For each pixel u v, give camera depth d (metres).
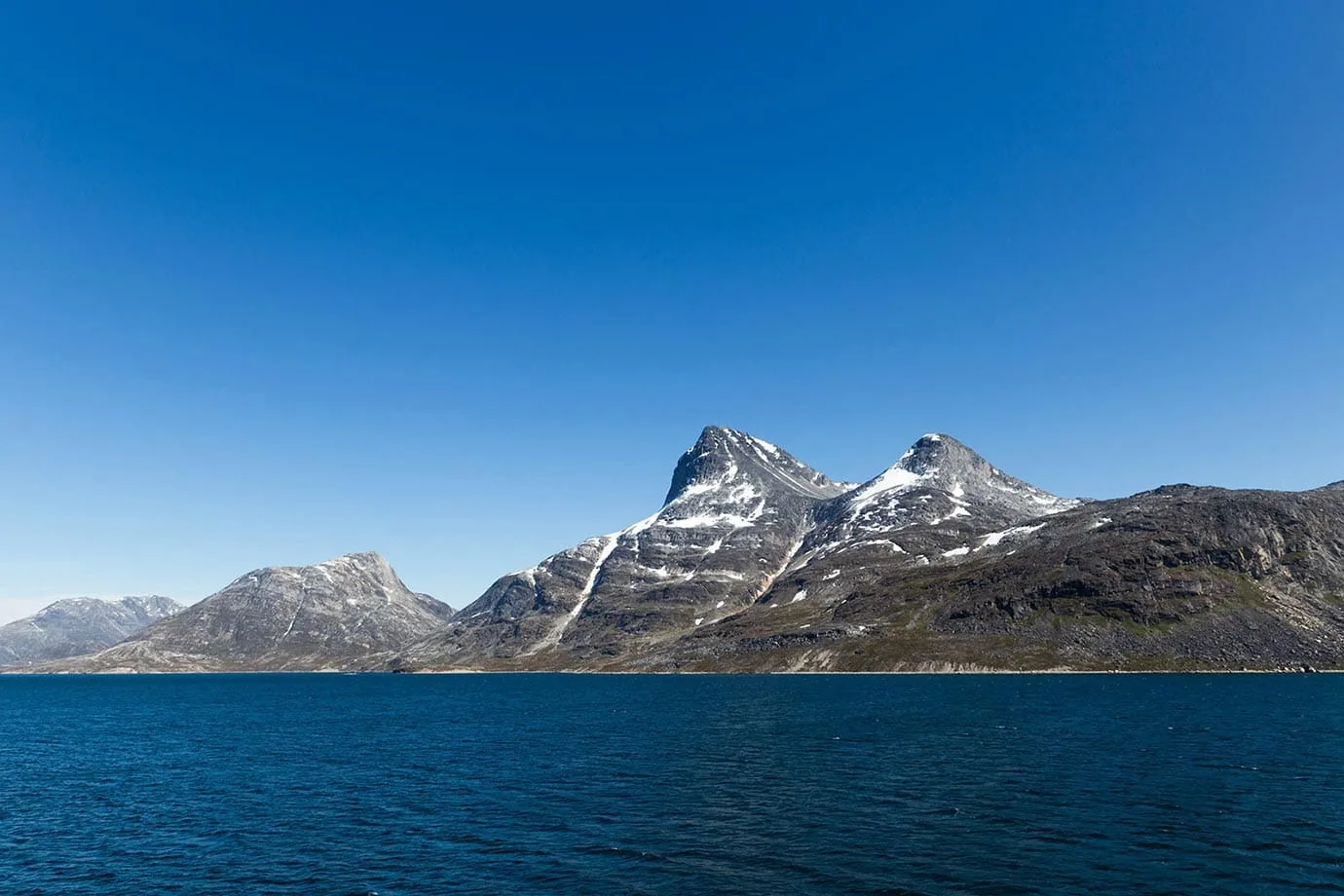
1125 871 43.91
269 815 63.22
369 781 78.19
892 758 84.25
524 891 43.25
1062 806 59.19
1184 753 82.44
